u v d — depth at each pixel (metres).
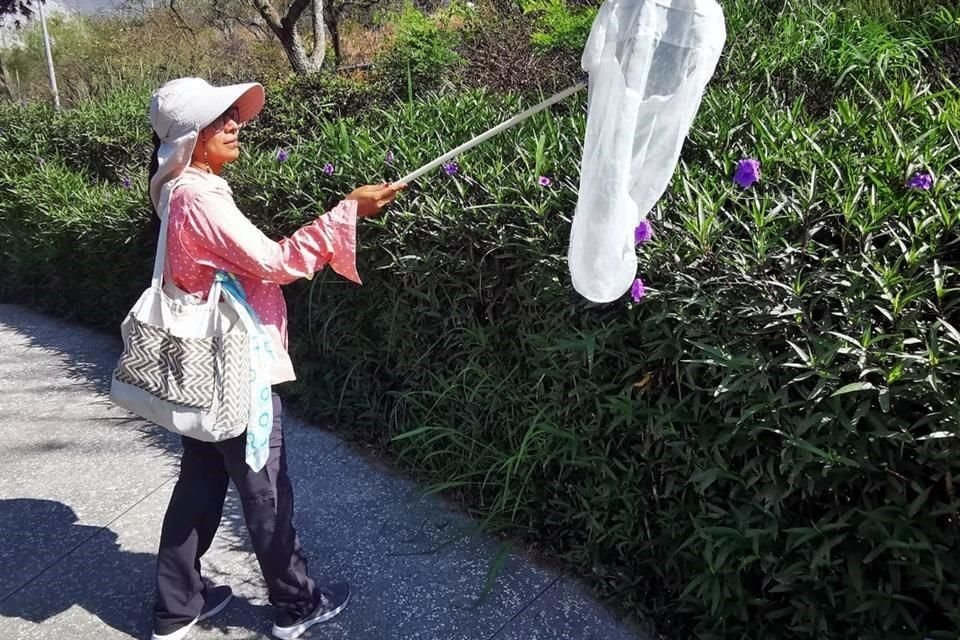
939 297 1.73
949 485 1.59
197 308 1.97
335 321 3.25
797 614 1.83
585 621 2.25
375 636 2.25
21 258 5.35
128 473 3.23
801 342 1.80
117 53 11.86
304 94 5.94
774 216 2.05
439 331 2.80
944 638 1.64
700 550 2.06
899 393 1.62
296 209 3.22
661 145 1.84
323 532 2.73
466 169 2.82
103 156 6.12
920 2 3.87
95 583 2.54
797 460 1.73
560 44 4.70
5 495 3.09
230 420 1.94
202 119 1.97
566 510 2.47
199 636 2.28
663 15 1.75
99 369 4.35
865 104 3.11
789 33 3.65
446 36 6.08
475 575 2.47
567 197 2.42
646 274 2.06
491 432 2.68
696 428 1.99
